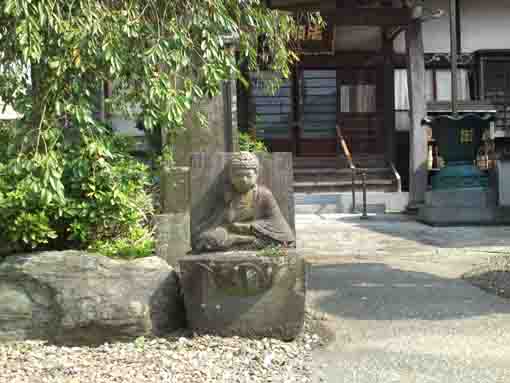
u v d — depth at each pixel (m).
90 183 5.29
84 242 5.42
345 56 18.64
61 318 4.38
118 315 4.36
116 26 4.91
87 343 4.39
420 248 9.10
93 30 4.73
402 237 10.29
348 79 18.95
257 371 3.70
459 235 10.48
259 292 4.33
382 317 5.03
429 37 18.56
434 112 15.95
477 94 18.33
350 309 5.31
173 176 6.46
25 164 4.50
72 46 4.74
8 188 5.14
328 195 15.64
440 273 7.03
